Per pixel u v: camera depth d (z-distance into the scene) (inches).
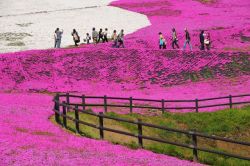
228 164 1008.9
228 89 2031.3
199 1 4537.4
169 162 812.6
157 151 1025.5
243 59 2437.3
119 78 2342.5
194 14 3983.8
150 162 789.9
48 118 1257.4
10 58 2437.3
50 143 892.6
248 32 3107.8
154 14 4148.6
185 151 1094.4
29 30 3668.8
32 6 4758.9
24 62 2425.0
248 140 1338.6
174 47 2923.2
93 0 5078.7
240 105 1702.8
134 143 1060.5
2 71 2305.6
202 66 2401.6
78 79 2325.3
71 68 2437.3
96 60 2527.1
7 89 2148.1
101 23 3897.6
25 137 924.6
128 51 2615.7
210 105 1571.1
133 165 749.9
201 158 1019.3
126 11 4362.7
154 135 1298.0
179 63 2447.1
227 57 2468.0
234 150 1280.8
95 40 3063.5
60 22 3978.8
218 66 2388.0
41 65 2425.0
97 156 804.6
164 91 2106.3
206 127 1435.8
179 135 1343.5
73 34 2972.4
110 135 1149.7
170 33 3127.5
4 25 3865.7
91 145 926.4
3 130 970.7
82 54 2598.4
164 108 1560.0
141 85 2260.1
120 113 1561.3
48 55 2556.6
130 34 3277.6
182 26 3437.5
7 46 3115.2
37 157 755.4
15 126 1045.2
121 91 2169.0
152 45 2893.7
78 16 4224.9
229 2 4419.3
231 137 1362.0
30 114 1267.2
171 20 3814.0
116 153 856.9
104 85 2261.3
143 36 3088.1
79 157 784.3
